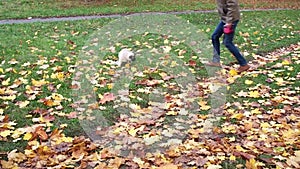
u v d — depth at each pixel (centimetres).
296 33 911
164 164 330
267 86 525
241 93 498
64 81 542
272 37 854
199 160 335
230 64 641
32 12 1296
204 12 1304
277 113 437
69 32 931
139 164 331
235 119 427
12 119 424
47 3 1503
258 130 396
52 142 367
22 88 516
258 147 357
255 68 611
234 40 808
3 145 369
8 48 744
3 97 479
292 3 1603
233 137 380
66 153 350
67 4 1489
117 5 1488
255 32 898
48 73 579
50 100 467
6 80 542
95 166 330
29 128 395
